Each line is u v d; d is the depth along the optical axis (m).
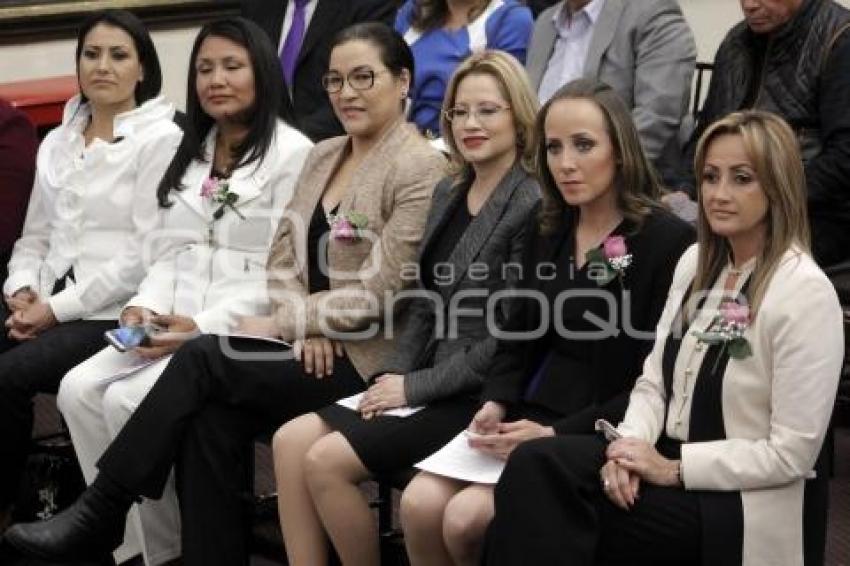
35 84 15.71
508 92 9.46
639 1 12.62
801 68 11.50
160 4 17.47
